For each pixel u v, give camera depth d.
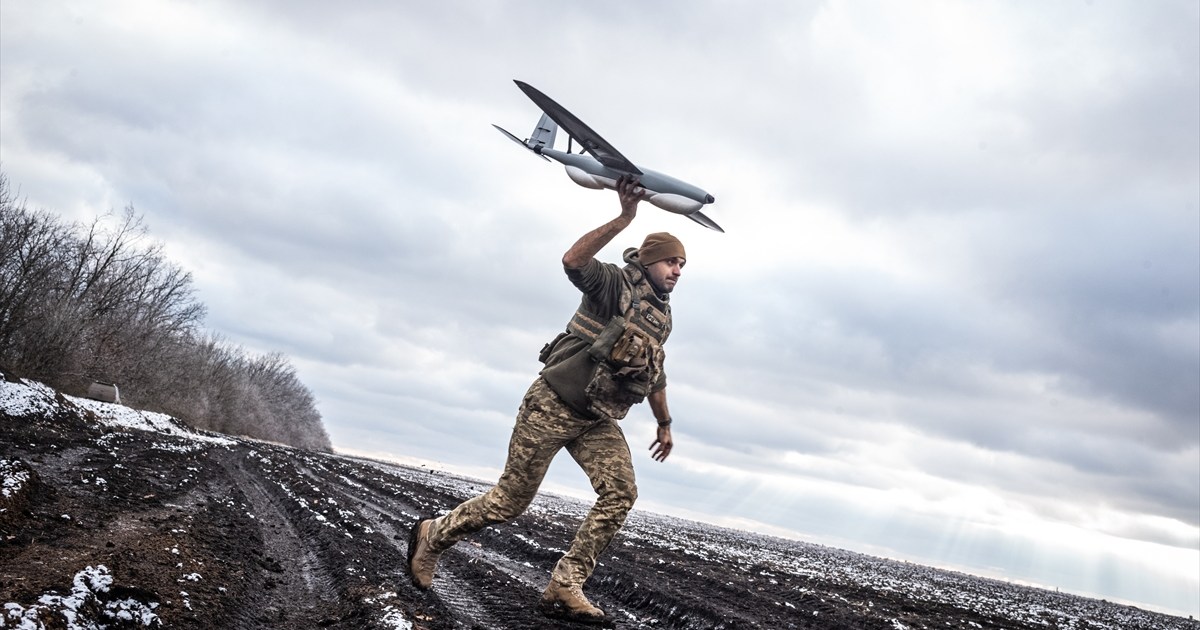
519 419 5.93
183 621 4.83
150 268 49.03
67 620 4.05
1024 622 11.89
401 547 9.92
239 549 8.01
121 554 6.02
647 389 5.79
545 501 34.00
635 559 12.35
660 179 5.22
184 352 60.78
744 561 15.82
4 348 35.22
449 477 55.69
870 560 29.47
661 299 6.02
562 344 5.96
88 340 42.66
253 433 80.88
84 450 14.82
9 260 35.47
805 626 8.15
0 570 4.96
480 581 7.65
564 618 6.04
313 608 6.19
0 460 8.73
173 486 12.28
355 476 26.75
